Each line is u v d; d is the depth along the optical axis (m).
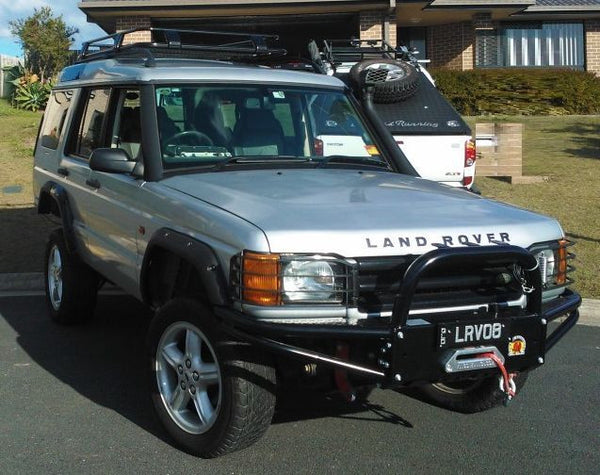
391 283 3.77
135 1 18.62
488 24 21.52
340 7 18.95
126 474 3.99
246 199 4.08
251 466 4.10
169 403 4.34
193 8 18.80
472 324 3.74
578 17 22.61
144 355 6.02
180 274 4.38
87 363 5.81
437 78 20.14
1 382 5.39
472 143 9.27
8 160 14.14
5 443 4.38
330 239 3.65
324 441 4.45
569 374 5.71
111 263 5.28
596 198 11.39
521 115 19.98
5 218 10.71
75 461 4.15
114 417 4.77
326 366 3.67
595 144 15.37
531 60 22.98
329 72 10.33
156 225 4.47
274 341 3.63
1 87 23.41
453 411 4.97
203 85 5.20
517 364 3.92
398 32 22.92
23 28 23.03
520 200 11.34
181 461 4.14
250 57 6.79
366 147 5.62
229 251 3.75
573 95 20.20
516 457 4.27
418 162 9.12
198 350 4.15
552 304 4.23
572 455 4.31
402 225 3.84
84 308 6.62
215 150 5.00
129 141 5.28
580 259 8.74
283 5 18.77
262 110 5.34
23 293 8.02
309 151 5.45
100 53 6.53
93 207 5.55
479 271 3.99
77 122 6.30
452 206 4.28
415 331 3.63
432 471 4.08
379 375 3.65
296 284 3.62
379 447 4.38
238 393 3.84
